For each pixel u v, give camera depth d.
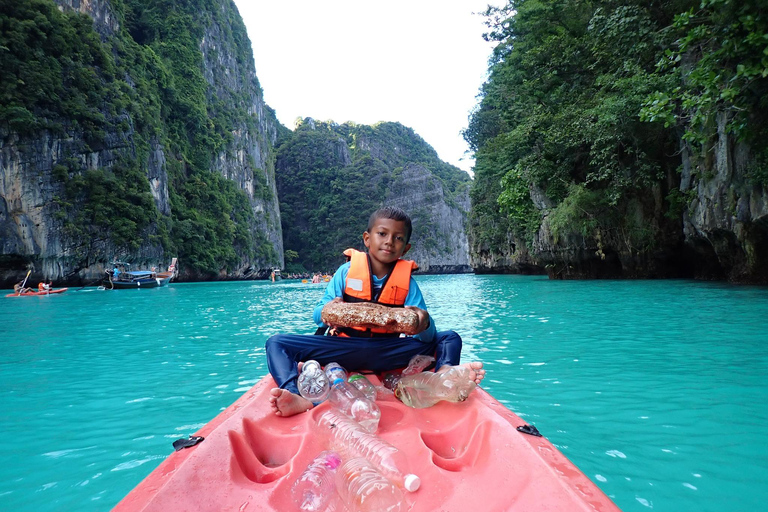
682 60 11.52
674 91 7.68
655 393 2.99
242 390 3.46
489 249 39.00
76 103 34.25
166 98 52.19
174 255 43.78
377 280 2.28
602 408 2.72
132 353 5.13
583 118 15.41
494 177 26.53
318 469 1.24
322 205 98.94
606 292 11.72
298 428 1.66
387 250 2.20
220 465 1.29
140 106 42.09
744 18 6.68
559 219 17.33
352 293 2.27
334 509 1.17
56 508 1.72
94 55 37.91
